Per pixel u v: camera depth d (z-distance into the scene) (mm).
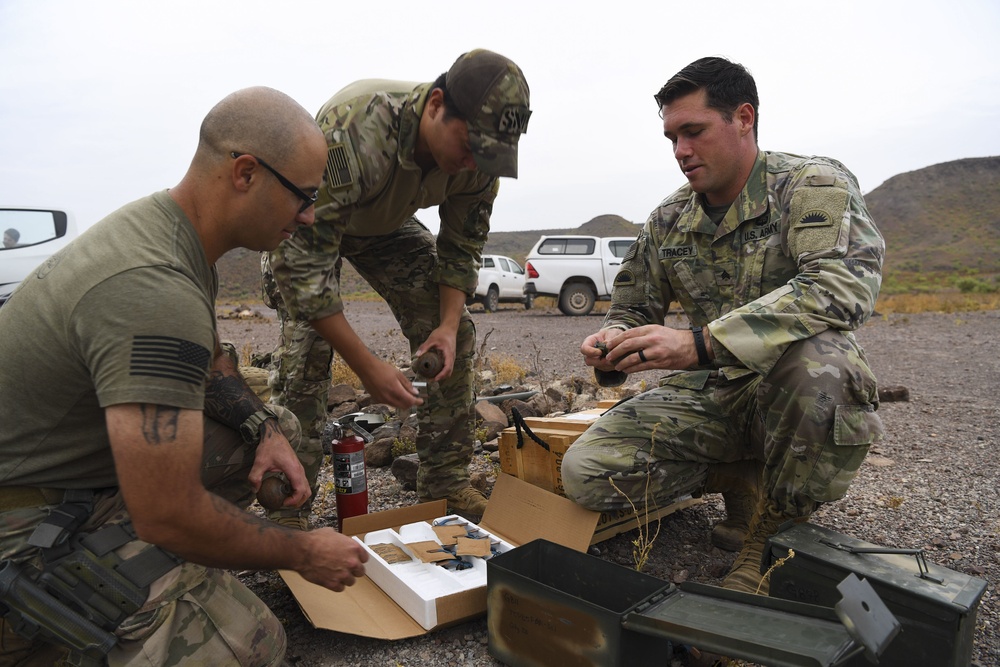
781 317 2186
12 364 1484
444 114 2182
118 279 1416
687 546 2811
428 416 3008
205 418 1929
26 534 1531
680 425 2500
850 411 2170
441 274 2770
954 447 4312
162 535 1392
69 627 1486
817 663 1296
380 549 2492
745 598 1629
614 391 5625
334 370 6215
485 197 2713
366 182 2311
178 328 1401
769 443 2314
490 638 1992
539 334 11555
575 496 2408
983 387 6371
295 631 2191
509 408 4883
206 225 1611
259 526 1529
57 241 8531
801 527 2066
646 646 1732
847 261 2250
